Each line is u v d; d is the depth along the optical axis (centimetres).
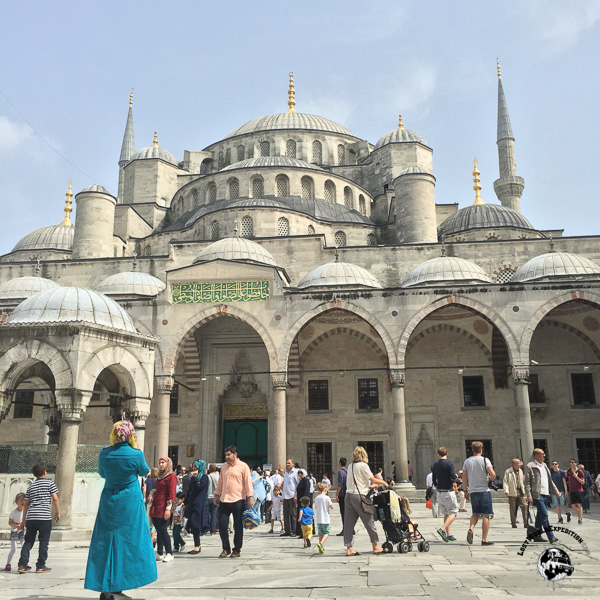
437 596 737
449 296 3158
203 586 827
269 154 5219
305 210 4275
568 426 3575
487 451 3603
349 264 3525
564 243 3834
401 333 3150
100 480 1627
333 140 5312
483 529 1272
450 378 3706
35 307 1602
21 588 838
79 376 1505
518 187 5916
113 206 4322
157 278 3919
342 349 3794
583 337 3631
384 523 1180
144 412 1683
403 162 4988
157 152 5575
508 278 3822
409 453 3638
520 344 3077
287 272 3862
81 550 1289
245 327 3803
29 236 4853
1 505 1520
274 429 3116
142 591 789
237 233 3991
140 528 711
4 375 1525
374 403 3716
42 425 3700
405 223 4103
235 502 1179
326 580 865
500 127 6212
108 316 1652
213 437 3684
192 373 3778
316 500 1308
